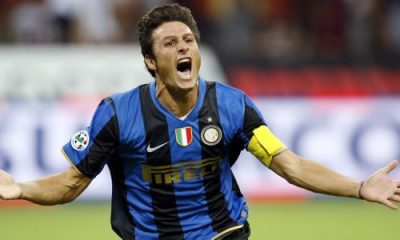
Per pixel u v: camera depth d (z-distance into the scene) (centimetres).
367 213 4278
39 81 4575
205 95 1859
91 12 5328
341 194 1809
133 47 4741
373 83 4731
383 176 1783
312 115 4644
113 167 1906
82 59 4650
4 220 4116
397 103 4694
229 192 1905
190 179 1856
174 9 1836
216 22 5309
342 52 5072
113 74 4644
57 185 1867
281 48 5250
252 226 3862
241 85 4741
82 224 3934
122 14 5356
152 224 1884
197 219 1880
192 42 1812
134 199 1894
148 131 1833
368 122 4647
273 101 4672
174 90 1817
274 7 5409
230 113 1856
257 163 4622
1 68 4572
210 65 4853
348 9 5478
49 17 5325
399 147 4631
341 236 3591
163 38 1805
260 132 1866
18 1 5312
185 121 1839
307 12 5484
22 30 5294
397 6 5509
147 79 4669
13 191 1797
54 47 4706
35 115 4512
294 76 4741
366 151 4619
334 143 4612
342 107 4662
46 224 3956
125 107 1845
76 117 4544
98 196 4578
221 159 1877
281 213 4269
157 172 1853
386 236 3591
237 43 5166
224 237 1881
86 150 1853
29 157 4469
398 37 5409
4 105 4506
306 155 4600
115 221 1917
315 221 4016
